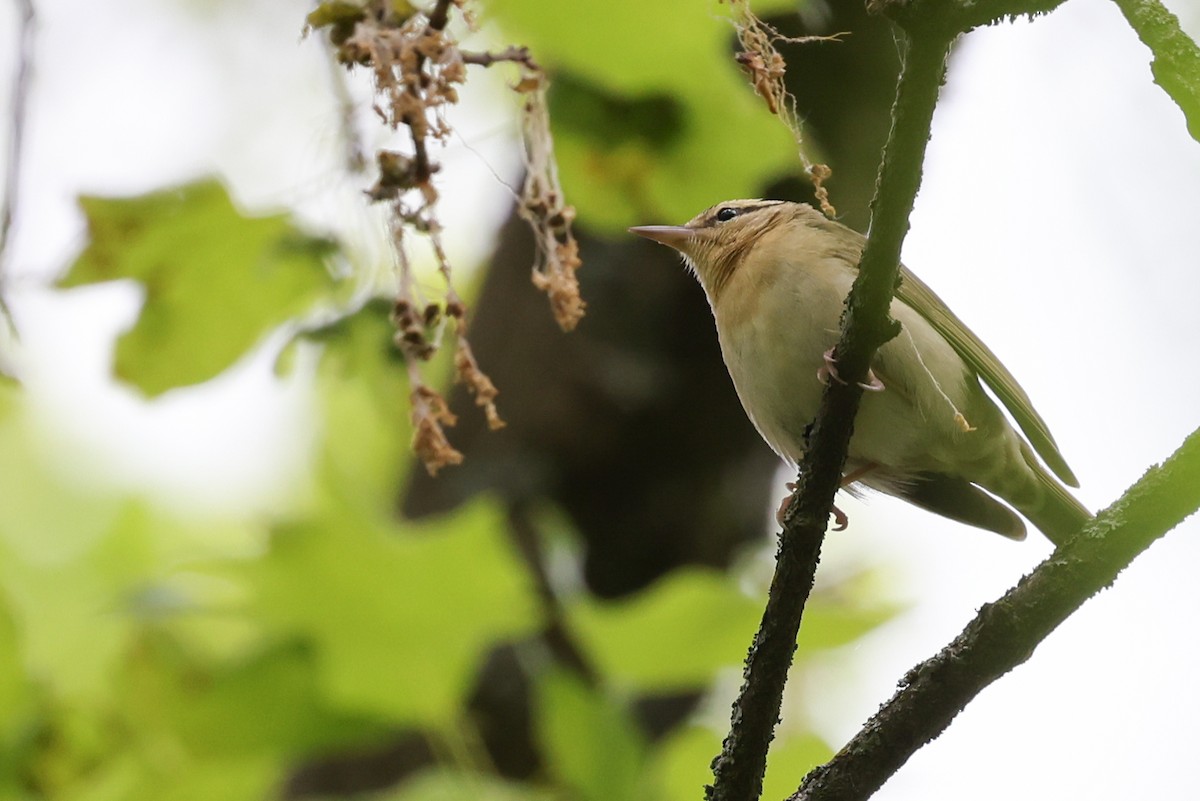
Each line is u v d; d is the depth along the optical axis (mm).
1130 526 6559
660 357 12797
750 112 9523
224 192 8758
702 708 11281
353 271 8617
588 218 10234
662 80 9180
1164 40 5543
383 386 9109
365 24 6512
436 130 6457
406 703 8688
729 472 12891
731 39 10000
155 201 8797
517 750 11305
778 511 8812
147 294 9203
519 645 9062
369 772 11469
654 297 12852
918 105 6066
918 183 6312
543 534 9133
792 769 9727
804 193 12164
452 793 8531
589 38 8914
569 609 8680
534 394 12617
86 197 8797
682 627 8570
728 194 9953
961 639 6852
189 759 9281
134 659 9805
